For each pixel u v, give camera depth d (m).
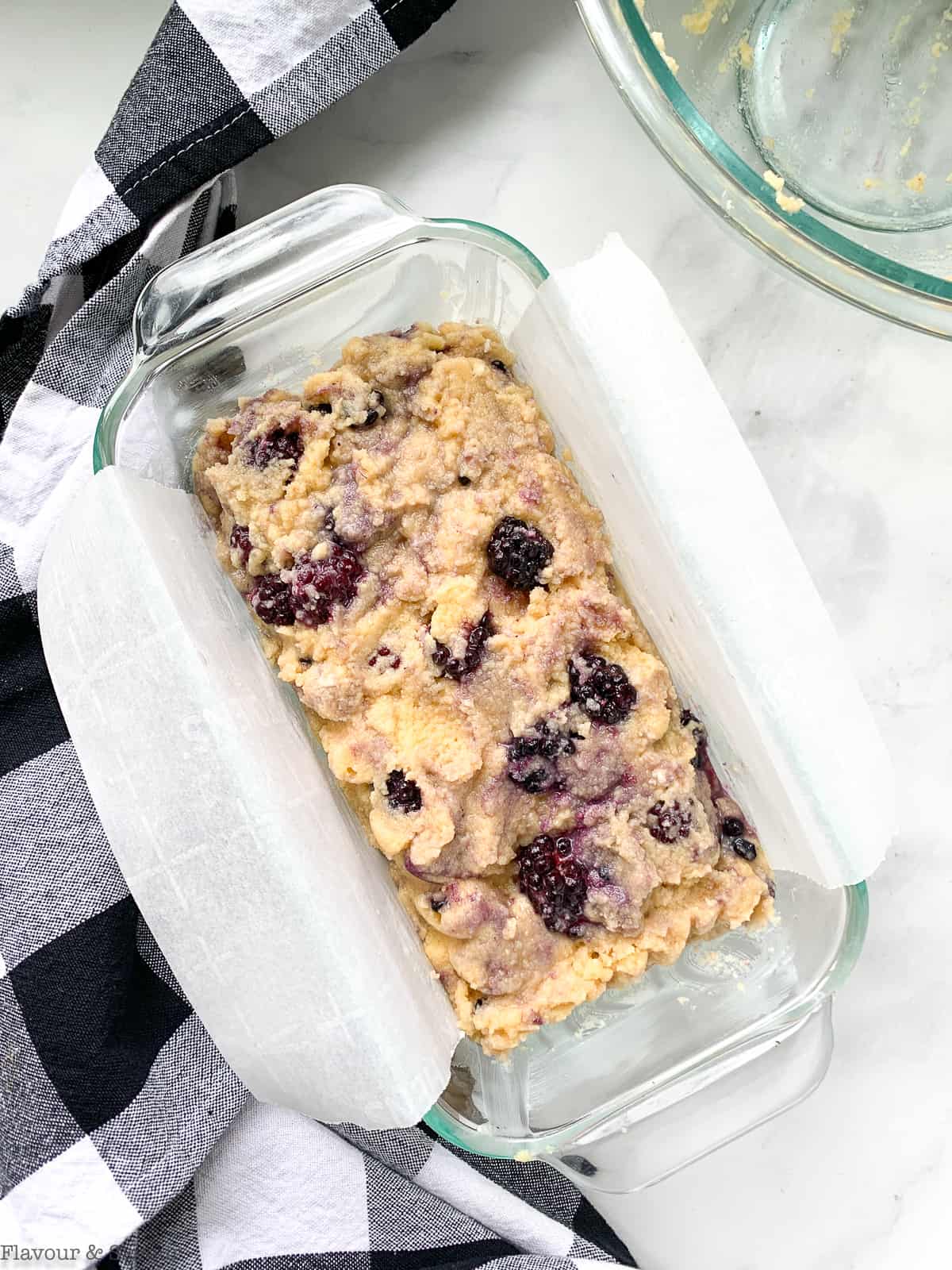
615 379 0.30
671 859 0.31
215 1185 0.36
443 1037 0.31
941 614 0.38
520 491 0.31
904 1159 0.39
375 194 0.32
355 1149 0.37
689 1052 0.34
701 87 0.35
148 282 0.33
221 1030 0.30
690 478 0.30
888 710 0.39
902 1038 0.39
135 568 0.28
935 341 0.38
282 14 0.33
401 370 0.32
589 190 0.37
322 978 0.28
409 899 0.32
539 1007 0.31
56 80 0.36
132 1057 0.35
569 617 0.31
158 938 0.30
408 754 0.30
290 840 0.28
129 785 0.29
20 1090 0.34
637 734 0.31
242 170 0.37
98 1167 0.34
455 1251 0.36
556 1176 0.38
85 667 0.29
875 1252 0.39
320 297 0.33
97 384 0.35
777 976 0.34
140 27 0.36
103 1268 0.36
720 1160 0.39
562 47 0.37
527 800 0.31
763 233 0.32
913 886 0.39
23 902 0.34
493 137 0.37
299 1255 0.36
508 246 0.32
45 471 0.35
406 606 0.31
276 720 0.31
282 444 0.32
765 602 0.30
